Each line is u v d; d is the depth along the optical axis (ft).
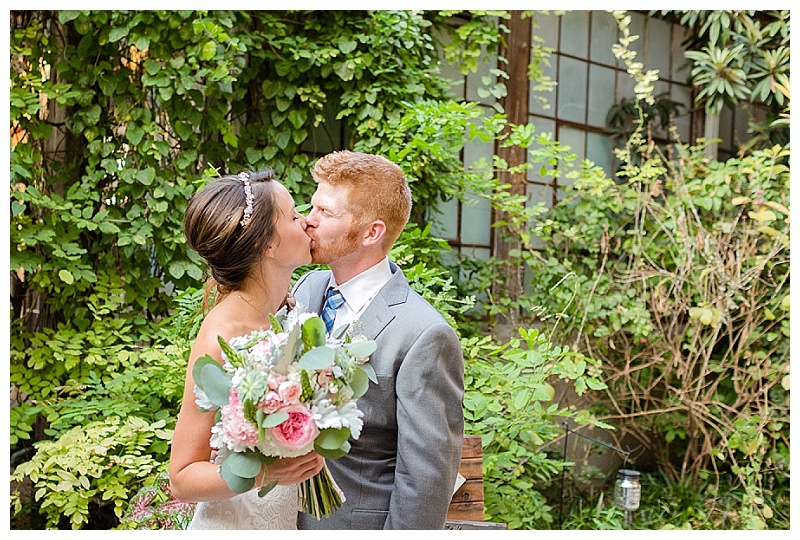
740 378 12.23
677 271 13.04
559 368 9.47
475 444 7.59
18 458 10.65
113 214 10.57
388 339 5.26
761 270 11.91
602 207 13.01
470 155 13.61
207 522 5.27
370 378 4.67
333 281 5.80
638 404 12.68
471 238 13.71
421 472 4.93
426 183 11.92
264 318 5.11
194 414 4.69
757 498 11.27
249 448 4.25
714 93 13.85
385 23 11.17
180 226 10.51
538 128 14.12
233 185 5.02
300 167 11.35
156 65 10.23
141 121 10.52
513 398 8.99
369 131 11.21
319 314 5.78
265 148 11.24
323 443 4.23
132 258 10.86
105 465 8.57
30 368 10.12
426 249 10.69
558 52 14.33
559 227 13.34
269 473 4.33
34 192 9.79
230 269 4.96
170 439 8.32
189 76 10.32
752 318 12.69
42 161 10.82
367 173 5.44
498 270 13.47
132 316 10.61
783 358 12.40
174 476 4.68
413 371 5.09
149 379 9.32
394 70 11.43
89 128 10.47
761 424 11.62
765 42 13.57
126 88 10.59
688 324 12.59
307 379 4.23
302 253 5.18
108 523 10.52
